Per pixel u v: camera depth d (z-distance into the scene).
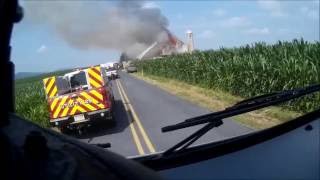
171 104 19.80
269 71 17.00
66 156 1.33
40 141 1.28
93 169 1.22
